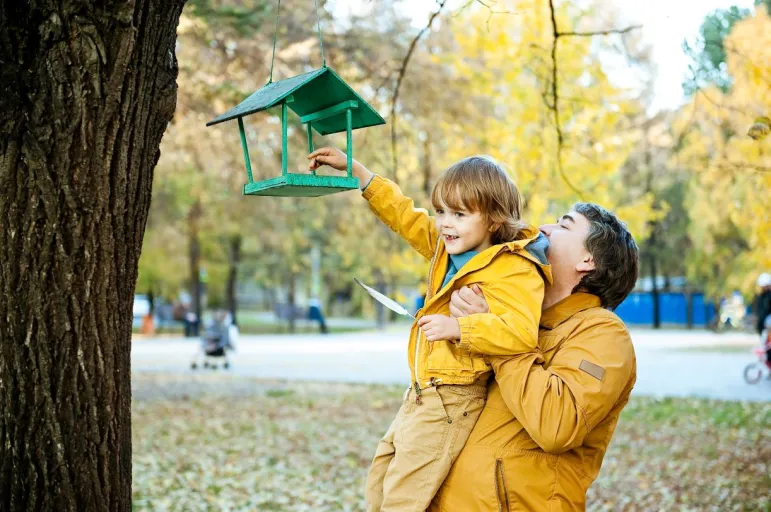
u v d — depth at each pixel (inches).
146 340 1102.4
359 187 107.6
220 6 291.3
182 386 561.0
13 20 94.8
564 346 99.3
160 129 106.2
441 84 365.7
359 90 338.3
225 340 686.5
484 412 99.5
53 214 96.3
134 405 468.1
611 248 103.3
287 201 898.1
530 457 96.7
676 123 309.7
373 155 363.6
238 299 2578.7
